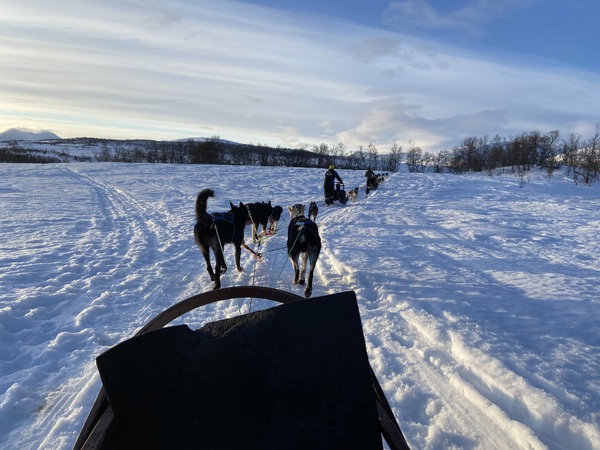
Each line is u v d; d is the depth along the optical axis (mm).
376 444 1644
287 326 1756
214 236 6117
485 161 77125
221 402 1624
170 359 1659
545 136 60625
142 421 1578
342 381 1692
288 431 1609
